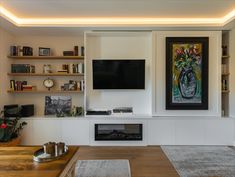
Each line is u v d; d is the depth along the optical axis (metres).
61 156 2.26
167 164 3.64
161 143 4.74
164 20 4.57
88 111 4.97
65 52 5.05
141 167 3.52
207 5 3.77
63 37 5.20
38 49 5.17
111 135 4.80
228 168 3.44
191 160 3.82
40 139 4.75
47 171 1.89
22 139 4.73
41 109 5.22
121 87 4.96
